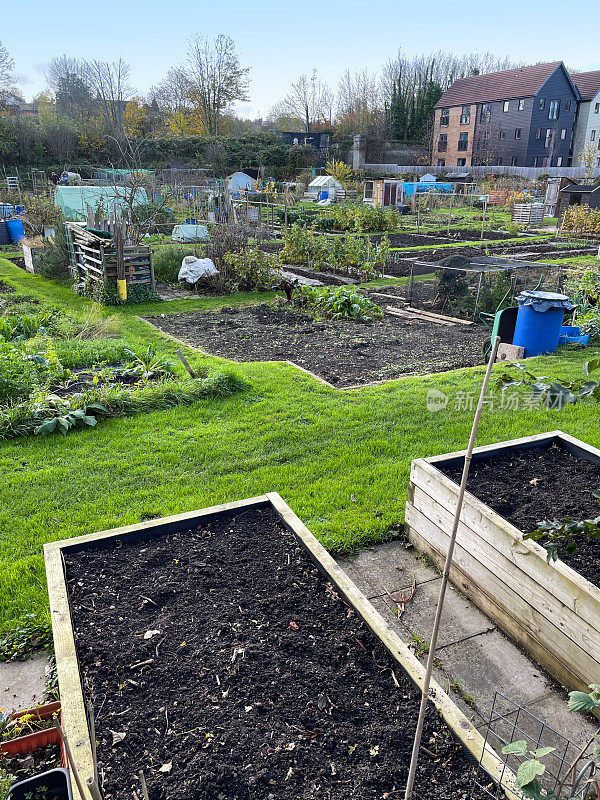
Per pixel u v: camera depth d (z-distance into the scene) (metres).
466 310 12.09
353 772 2.12
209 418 6.63
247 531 3.58
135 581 3.11
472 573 3.81
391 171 56.03
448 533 4.00
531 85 53.38
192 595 3.01
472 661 3.37
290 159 53.38
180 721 2.30
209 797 2.01
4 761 2.53
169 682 2.48
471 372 8.05
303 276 17.02
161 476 5.30
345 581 3.03
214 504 4.77
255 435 6.14
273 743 2.21
